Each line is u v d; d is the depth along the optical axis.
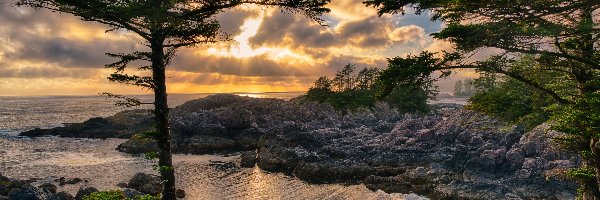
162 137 16.45
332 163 48.09
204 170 50.53
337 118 90.88
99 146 71.25
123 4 13.50
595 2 8.64
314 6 14.62
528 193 34.72
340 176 44.53
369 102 95.19
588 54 12.27
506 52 11.74
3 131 101.81
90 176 46.25
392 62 11.81
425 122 67.75
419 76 11.57
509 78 15.09
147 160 56.28
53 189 39.12
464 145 48.16
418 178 41.66
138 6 13.17
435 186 37.88
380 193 36.09
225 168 51.88
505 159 42.00
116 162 54.84
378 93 12.28
